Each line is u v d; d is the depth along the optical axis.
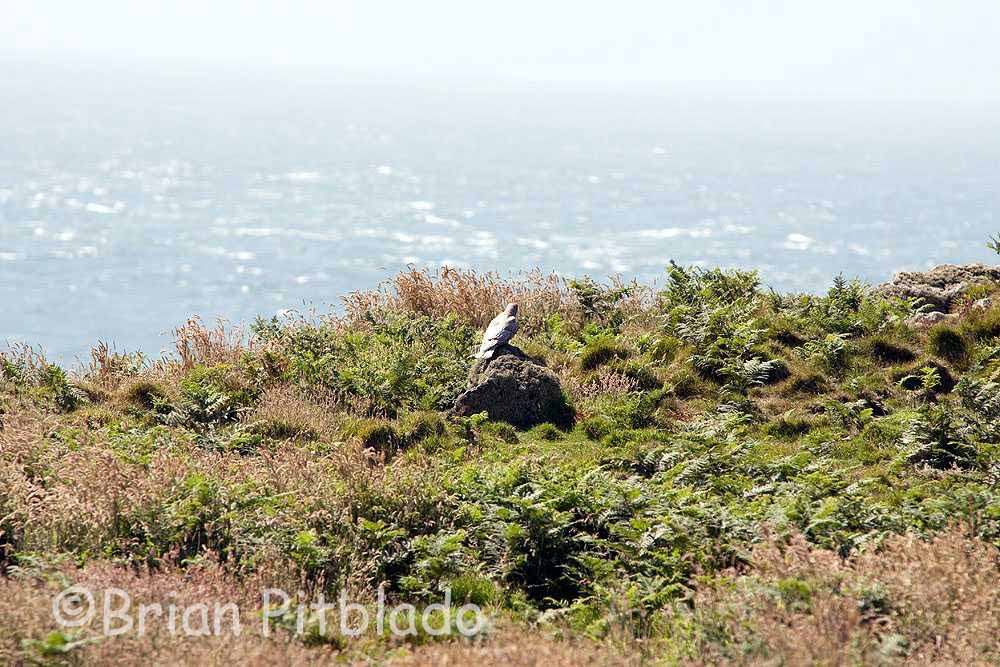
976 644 14.69
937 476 25.78
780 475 25.78
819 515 21.09
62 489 21.02
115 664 14.16
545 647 15.14
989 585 16.45
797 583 16.09
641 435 29.92
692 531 20.84
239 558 19.30
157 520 20.08
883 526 21.08
